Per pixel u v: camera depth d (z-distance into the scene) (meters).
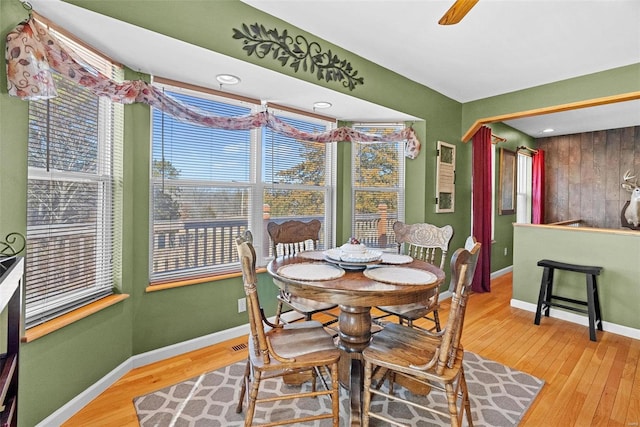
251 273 1.44
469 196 4.30
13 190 1.47
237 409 1.78
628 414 1.79
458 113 4.04
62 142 1.77
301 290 1.63
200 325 2.55
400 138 3.46
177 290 2.43
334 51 2.67
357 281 1.62
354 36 2.54
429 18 2.28
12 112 1.46
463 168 4.17
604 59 2.87
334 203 3.56
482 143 4.15
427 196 3.65
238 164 2.86
